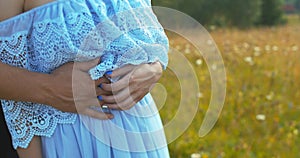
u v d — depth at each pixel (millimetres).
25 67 1564
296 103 5203
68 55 1553
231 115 4488
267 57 6824
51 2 1544
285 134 4332
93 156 1665
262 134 4309
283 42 8508
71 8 1536
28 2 1560
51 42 1535
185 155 3803
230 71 5891
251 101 4832
